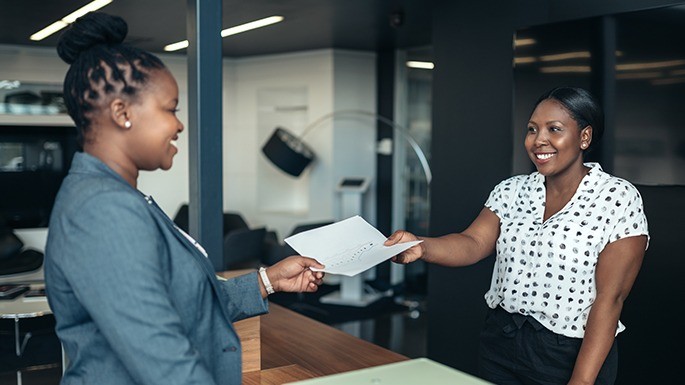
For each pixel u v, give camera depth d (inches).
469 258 86.9
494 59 149.2
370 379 48.8
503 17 146.2
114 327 45.0
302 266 68.6
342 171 293.6
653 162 113.1
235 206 325.7
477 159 155.3
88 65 49.6
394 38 252.4
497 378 84.1
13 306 175.6
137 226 46.3
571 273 76.7
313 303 260.5
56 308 49.8
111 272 45.0
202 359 47.9
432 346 167.6
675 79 109.5
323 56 289.6
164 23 208.8
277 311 152.7
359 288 261.9
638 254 75.2
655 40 112.6
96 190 46.7
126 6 181.9
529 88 136.1
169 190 309.0
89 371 49.6
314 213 298.5
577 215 77.0
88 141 51.2
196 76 104.3
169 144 52.4
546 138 78.6
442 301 164.1
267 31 234.1
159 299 45.8
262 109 317.1
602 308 74.3
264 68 310.2
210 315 53.4
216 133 106.0
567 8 130.1
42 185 273.9
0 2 176.4
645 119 114.3
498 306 84.7
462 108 158.6
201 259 53.1
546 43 132.3
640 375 115.3
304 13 197.3
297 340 129.0
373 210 302.0
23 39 248.5
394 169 293.7
